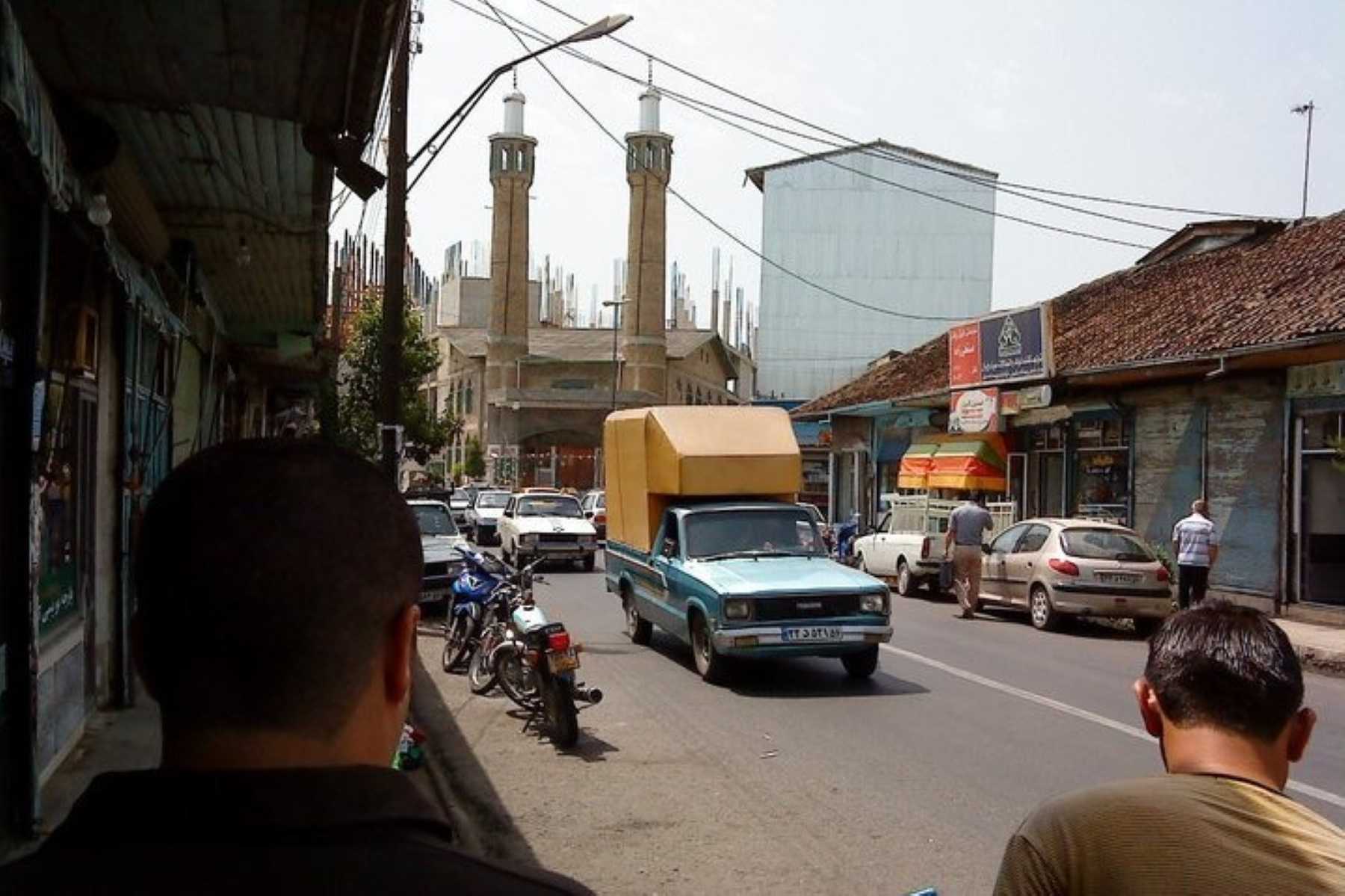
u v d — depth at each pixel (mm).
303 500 1388
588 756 8773
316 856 1195
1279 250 23469
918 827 6938
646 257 63375
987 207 52750
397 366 14938
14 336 6211
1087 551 17047
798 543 13000
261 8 5988
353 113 7367
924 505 22938
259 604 1322
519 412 62844
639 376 63094
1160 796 2119
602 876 6082
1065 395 24281
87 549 8758
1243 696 2197
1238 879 1976
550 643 9195
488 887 1231
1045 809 2240
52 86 7254
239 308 16500
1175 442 21391
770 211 53125
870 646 11805
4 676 6004
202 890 1149
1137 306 25234
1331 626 17594
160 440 11898
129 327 9625
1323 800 7676
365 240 31969
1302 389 18469
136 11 6086
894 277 52844
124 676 9578
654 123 63344
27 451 6195
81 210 7188
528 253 65250
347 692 1358
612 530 15930
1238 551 19812
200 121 8031
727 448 13586
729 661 11797
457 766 8461
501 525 29719
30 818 6117
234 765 1311
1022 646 15156
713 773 8242
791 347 53094
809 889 5895
